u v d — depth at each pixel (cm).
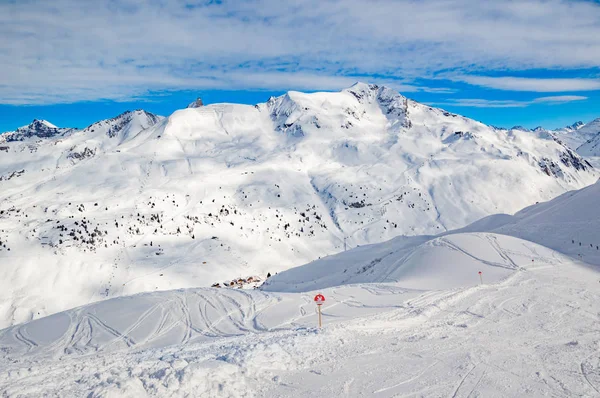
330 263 9981
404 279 4597
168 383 1240
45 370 1714
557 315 2383
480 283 3641
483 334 2019
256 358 1550
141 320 3247
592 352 1712
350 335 1977
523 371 1495
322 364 1544
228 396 1226
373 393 1284
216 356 1639
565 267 4275
